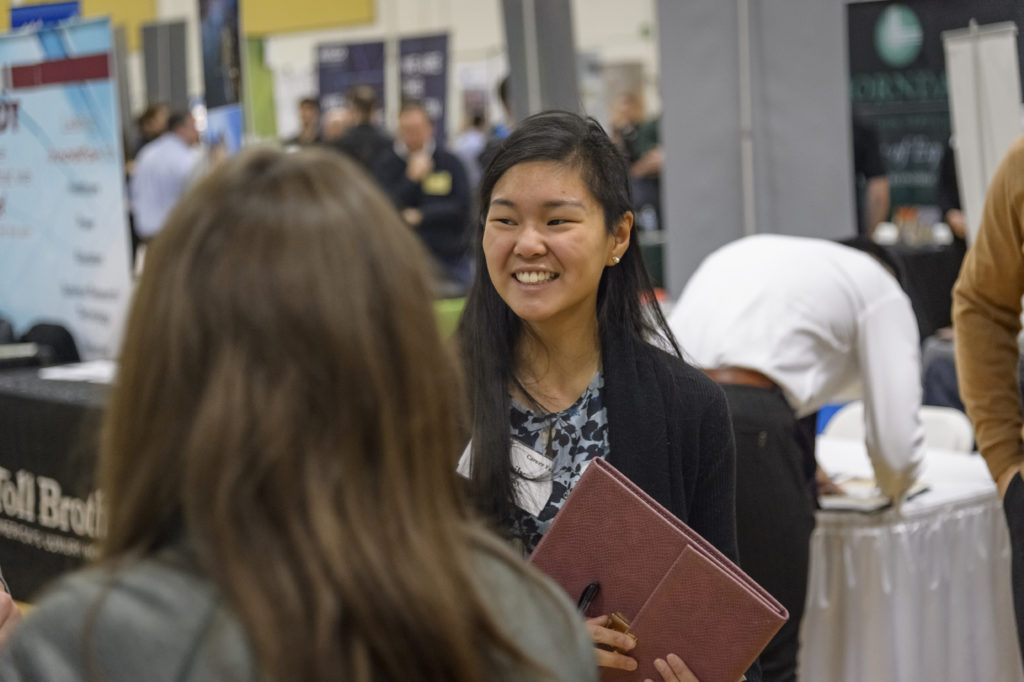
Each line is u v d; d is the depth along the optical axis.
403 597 0.76
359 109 8.25
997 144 3.07
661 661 1.38
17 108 3.66
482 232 1.71
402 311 0.81
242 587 0.74
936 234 5.89
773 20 4.22
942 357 4.55
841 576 2.84
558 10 4.00
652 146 8.61
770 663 2.57
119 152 3.42
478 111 12.77
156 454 0.78
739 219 4.37
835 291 2.75
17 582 2.97
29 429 2.85
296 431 0.76
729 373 2.68
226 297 0.77
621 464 1.63
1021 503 2.04
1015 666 3.10
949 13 3.53
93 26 3.40
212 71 4.39
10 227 3.76
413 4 13.25
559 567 1.44
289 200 0.80
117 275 3.48
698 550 1.39
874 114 5.30
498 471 1.63
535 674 0.83
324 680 0.73
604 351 1.68
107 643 0.74
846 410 3.98
